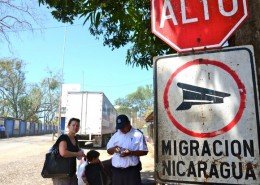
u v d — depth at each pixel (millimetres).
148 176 10875
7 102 68750
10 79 64125
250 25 2271
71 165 5441
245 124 1884
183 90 2059
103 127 26641
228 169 1877
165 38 2229
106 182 6523
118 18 4836
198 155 1952
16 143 32375
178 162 1991
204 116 1977
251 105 1890
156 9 2289
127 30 6531
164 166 2020
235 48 1987
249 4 2305
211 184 1896
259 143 1839
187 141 1991
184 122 2018
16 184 10250
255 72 1920
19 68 63938
